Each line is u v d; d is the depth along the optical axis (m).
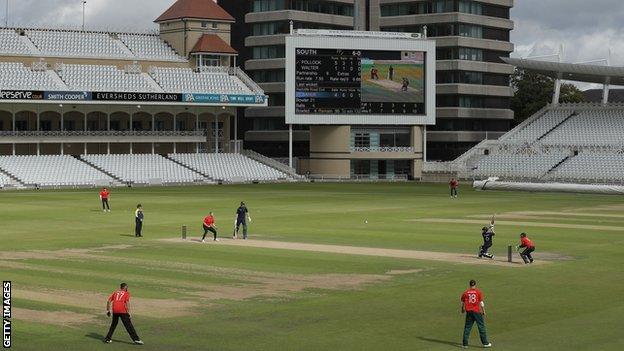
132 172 133.25
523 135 151.38
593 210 89.31
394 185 135.12
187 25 152.12
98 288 43.44
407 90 142.38
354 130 147.00
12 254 55.56
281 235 66.12
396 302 40.34
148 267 50.16
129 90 138.62
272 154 171.88
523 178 139.75
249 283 45.06
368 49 140.38
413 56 142.25
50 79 136.88
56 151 139.50
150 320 36.66
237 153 148.38
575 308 39.12
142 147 146.25
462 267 50.38
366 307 39.25
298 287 43.97
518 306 39.56
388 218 79.50
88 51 146.38
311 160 148.62
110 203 96.19
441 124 172.62
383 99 141.50
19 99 127.44
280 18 167.88
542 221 77.12
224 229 70.31
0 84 131.88
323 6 173.38
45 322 36.12
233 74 151.88
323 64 139.00
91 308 38.72
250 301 40.47
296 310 38.56
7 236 65.31
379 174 151.25
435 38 172.12
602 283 45.38
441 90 171.25
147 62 147.25
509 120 183.12
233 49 160.25
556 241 62.62
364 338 33.81
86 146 138.50
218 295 41.88
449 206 93.56
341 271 48.84
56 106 133.75
